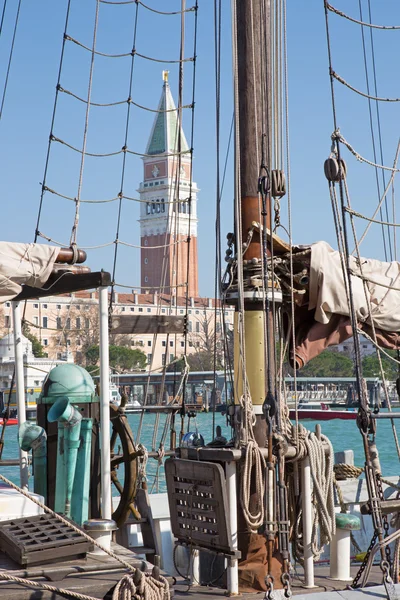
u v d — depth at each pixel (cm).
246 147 593
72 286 557
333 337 640
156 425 759
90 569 417
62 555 423
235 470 525
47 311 9700
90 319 9506
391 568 553
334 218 515
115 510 613
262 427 570
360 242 541
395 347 669
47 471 596
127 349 11100
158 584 411
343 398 8706
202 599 525
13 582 401
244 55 598
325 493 557
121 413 616
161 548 634
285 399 599
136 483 600
